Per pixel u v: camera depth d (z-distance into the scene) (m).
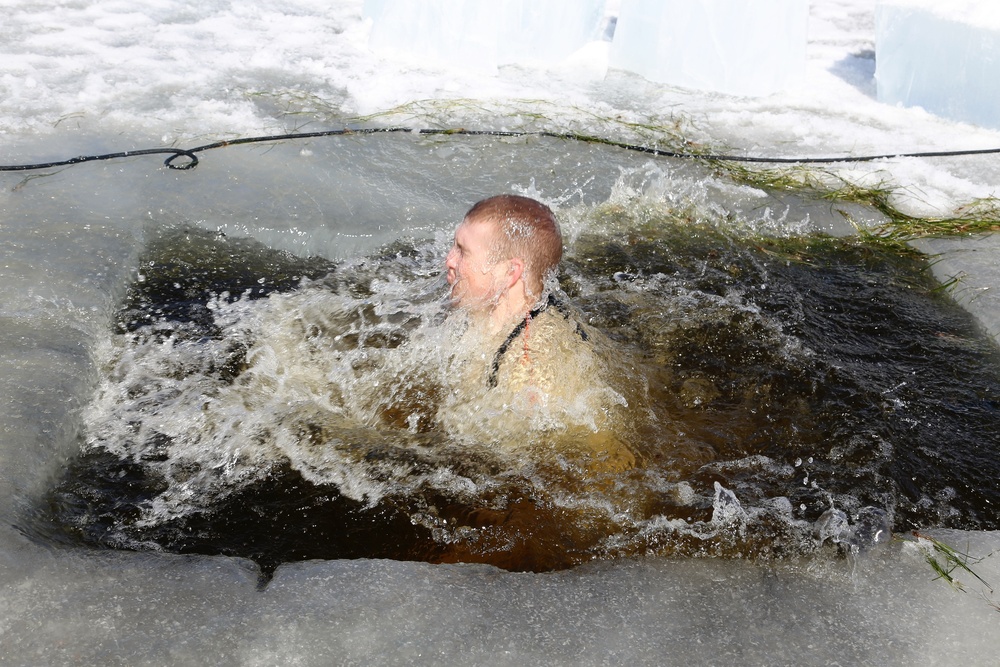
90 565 2.11
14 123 4.63
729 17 5.80
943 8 5.67
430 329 3.06
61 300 3.22
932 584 2.21
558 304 3.06
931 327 3.54
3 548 2.12
